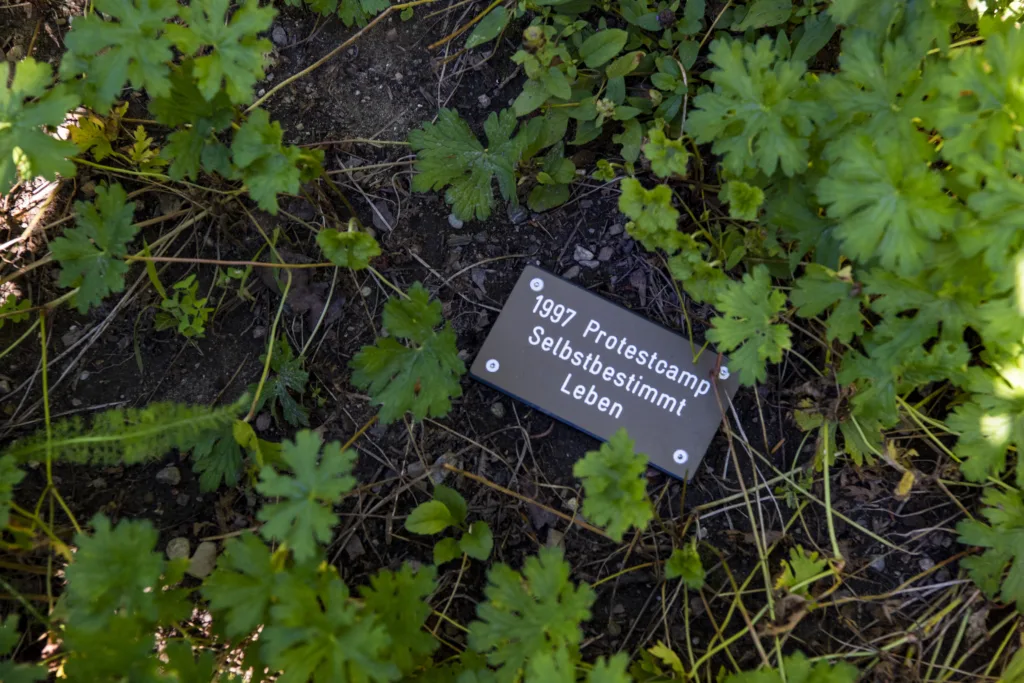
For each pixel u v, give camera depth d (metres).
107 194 1.73
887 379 1.61
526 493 1.85
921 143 1.56
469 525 1.82
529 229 2.00
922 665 1.72
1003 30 1.64
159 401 1.89
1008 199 1.50
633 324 1.87
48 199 1.95
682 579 1.67
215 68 1.60
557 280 1.91
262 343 1.93
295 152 1.68
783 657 1.73
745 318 1.62
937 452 1.80
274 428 1.87
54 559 1.75
